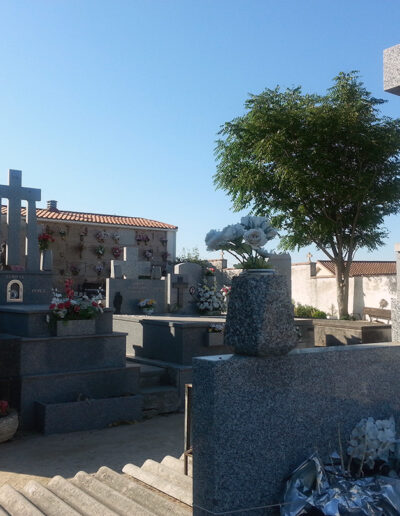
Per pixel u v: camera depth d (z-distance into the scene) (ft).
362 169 61.67
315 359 11.45
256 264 11.68
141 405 28.55
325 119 57.93
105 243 105.40
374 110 60.29
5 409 24.38
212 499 9.98
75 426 26.17
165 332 34.45
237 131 62.28
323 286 78.48
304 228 63.16
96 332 29.63
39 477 19.02
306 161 58.90
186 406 17.53
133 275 53.93
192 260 114.21
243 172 62.69
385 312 66.13
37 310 27.76
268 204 64.18
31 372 26.94
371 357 12.47
